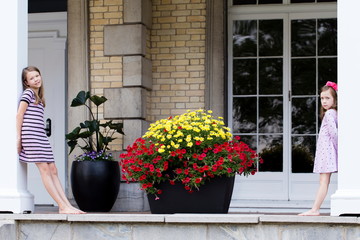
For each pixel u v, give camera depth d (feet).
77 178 28.37
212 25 30.89
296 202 30.73
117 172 28.84
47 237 20.22
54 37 34.63
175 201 22.82
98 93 30.83
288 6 31.19
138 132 30.09
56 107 34.42
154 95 31.45
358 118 20.02
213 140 22.93
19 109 22.30
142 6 30.37
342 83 20.15
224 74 30.89
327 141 22.17
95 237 19.99
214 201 22.70
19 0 22.65
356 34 20.12
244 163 23.03
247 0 31.48
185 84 31.17
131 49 30.35
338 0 20.29
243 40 31.45
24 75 22.68
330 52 31.01
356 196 19.77
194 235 19.43
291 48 31.24
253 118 31.30
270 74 31.32
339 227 18.69
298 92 31.14
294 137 31.12
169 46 31.37
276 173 31.01
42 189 34.30
